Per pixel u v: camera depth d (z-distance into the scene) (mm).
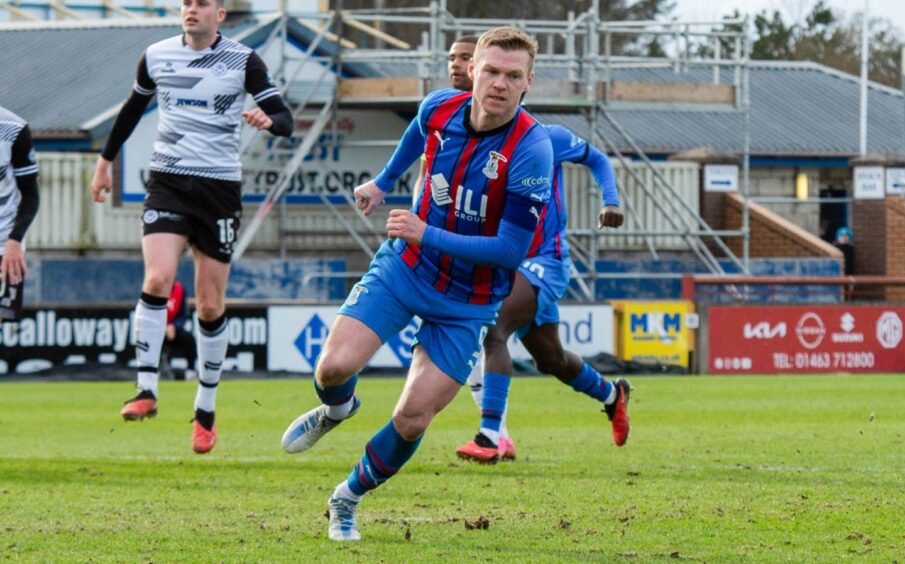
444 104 17719
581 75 74250
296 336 56719
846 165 104125
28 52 89875
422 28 162625
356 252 80438
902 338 62156
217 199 26344
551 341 26703
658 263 79625
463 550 17156
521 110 17625
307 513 20172
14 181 27781
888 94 115500
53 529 18719
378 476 17625
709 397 44375
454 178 17547
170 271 26172
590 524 19203
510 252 17328
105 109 80062
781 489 22547
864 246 90562
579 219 84688
